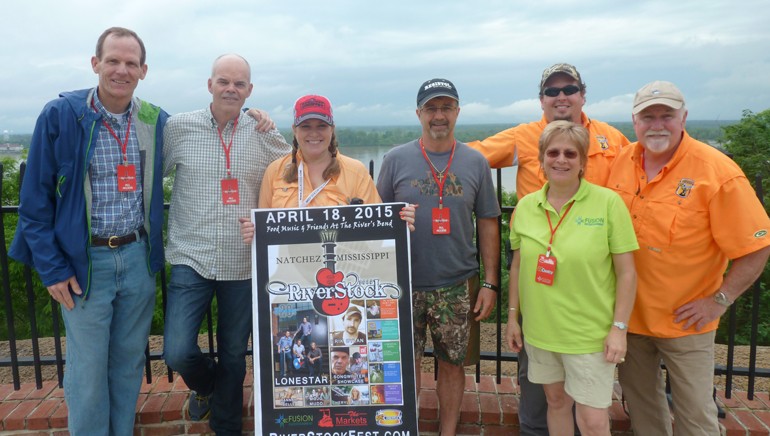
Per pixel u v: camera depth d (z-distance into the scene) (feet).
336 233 8.80
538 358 8.82
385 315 8.74
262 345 8.72
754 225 8.00
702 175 8.29
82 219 8.66
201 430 10.94
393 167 9.99
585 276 8.23
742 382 12.52
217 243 9.55
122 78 8.60
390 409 8.67
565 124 8.40
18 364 11.66
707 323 8.50
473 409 10.81
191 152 9.55
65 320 9.12
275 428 8.67
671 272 8.52
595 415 8.30
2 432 10.64
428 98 9.31
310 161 9.34
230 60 9.47
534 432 10.23
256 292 8.77
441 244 9.63
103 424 9.38
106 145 8.81
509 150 10.43
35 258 8.52
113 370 9.68
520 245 9.07
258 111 10.16
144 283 9.45
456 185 9.61
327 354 8.71
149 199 9.34
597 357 8.30
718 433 8.82
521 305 9.02
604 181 9.59
